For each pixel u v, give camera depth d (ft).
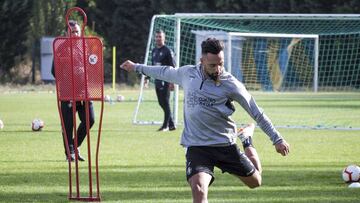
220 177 101.45
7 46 413.80
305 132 170.91
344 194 87.71
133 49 452.76
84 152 128.47
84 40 80.43
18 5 408.87
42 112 223.51
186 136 68.80
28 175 102.27
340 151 132.46
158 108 249.75
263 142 148.15
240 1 437.17
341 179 99.60
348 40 354.54
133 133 163.84
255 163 71.82
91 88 80.94
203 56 66.69
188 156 67.92
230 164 68.90
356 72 360.89
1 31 411.34
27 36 414.62
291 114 223.10
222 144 68.08
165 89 167.43
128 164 113.70
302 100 292.81
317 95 332.60
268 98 307.37
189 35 380.37
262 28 355.15
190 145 68.39
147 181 97.45
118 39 453.17
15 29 412.98
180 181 97.50
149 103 272.72
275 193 88.43
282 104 267.59
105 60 440.04
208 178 65.92
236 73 351.46
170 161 117.29
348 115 220.43
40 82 408.26
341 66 360.89
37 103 264.52
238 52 349.00
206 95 67.41
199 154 67.87
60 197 85.25
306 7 425.69
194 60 377.09
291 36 298.35
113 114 223.10
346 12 416.87
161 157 122.01
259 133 168.25
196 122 68.03
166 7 446.19
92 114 112.37
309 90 361.71
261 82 357.61
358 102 280.92
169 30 241.55
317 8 424.05
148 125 186.19
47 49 400.06
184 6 445.37
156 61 162.20
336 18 191.52
